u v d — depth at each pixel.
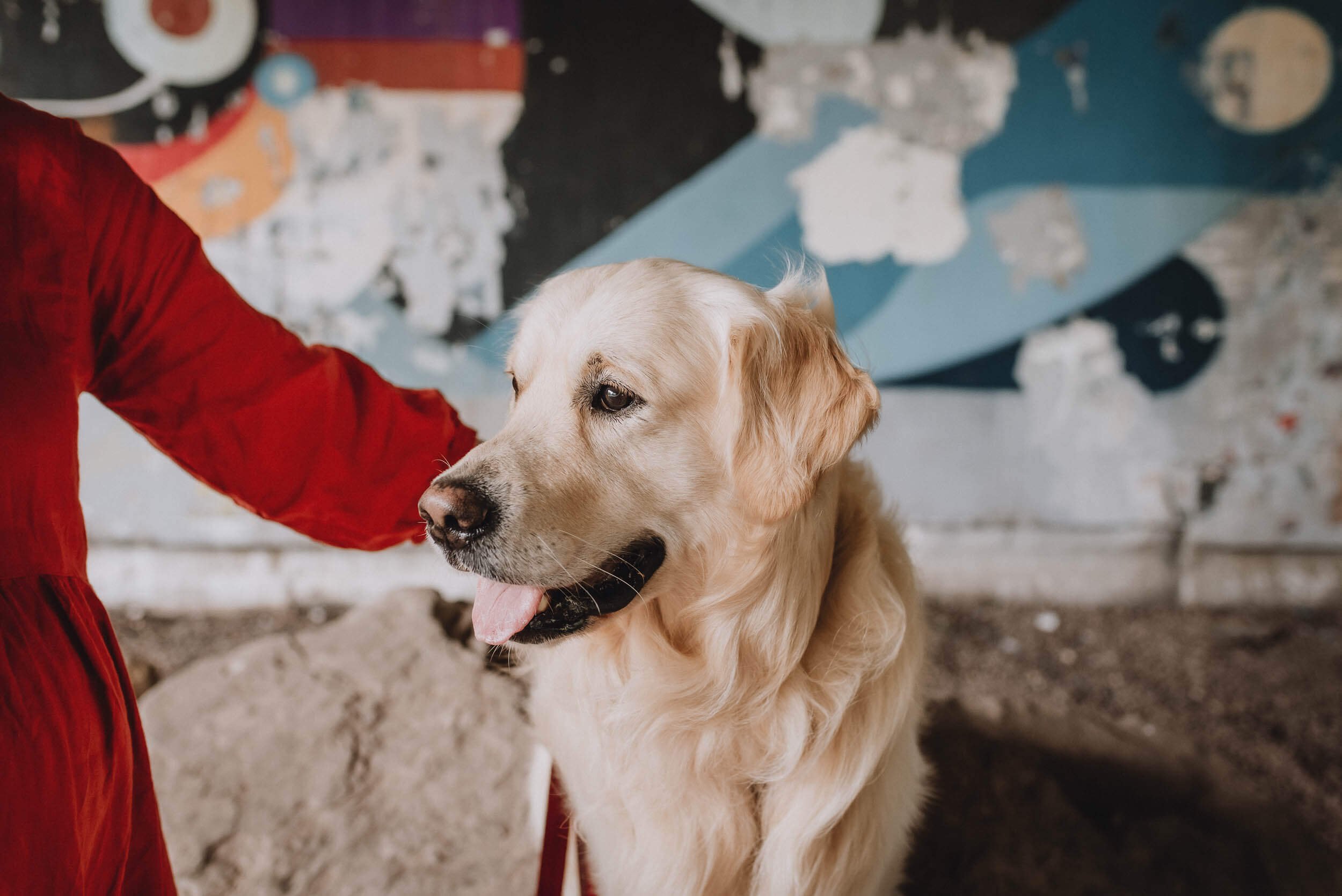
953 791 2.29
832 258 4.40
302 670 2.36
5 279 0.79
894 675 1.41
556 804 1.63
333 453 1.22
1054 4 4.21
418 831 1.92
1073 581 4.57
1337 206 4.31
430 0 4.18
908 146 4.32
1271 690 3.79
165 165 4.25
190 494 4.41
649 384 1.35
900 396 4.48
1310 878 2.28
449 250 4.38
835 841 1.41
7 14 4.08
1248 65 4.23
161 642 4.12
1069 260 4.39
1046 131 4.30
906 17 4.23
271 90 4.23
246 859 1.84
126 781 0.92
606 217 4.38
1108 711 3.62
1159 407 4.48
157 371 1.03
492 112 4.29
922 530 4.58
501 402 4.48
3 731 0.75
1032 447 4.52
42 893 0.79
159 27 4.13
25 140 0.83
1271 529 4.54
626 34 4.24
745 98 4.29
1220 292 4.40
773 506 1.32
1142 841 2.29
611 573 1.34
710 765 1.41
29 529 0.81
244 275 4.36
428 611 2.61
